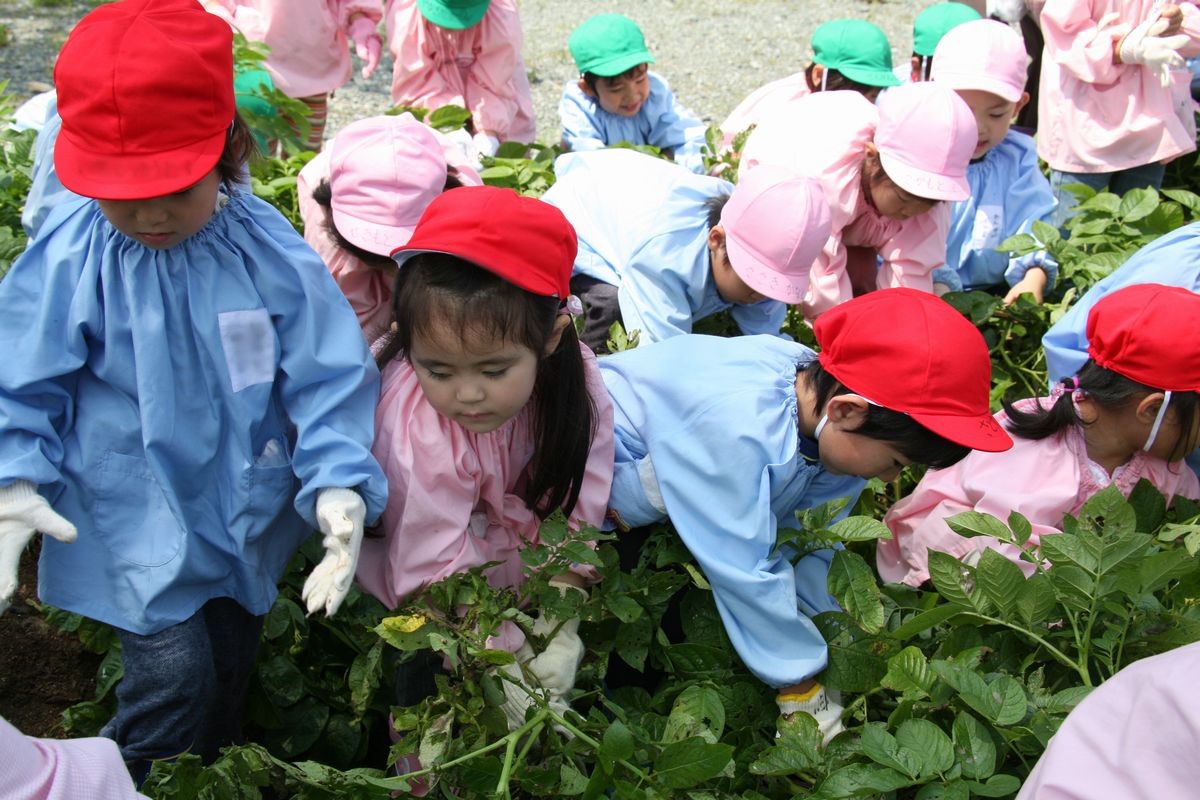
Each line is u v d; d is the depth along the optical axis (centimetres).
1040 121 548
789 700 274
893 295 266
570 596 254
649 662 311
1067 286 484
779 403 273
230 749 226
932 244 423
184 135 208
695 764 230
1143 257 364
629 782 235
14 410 219
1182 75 528
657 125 582
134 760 247
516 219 230
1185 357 300
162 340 224
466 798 235
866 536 275
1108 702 177
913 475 388
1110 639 265
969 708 261
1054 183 548
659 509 283
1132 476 326
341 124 758
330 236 333
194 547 236
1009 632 280
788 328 429
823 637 283
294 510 255
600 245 391
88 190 204
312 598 225
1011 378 434
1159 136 518
